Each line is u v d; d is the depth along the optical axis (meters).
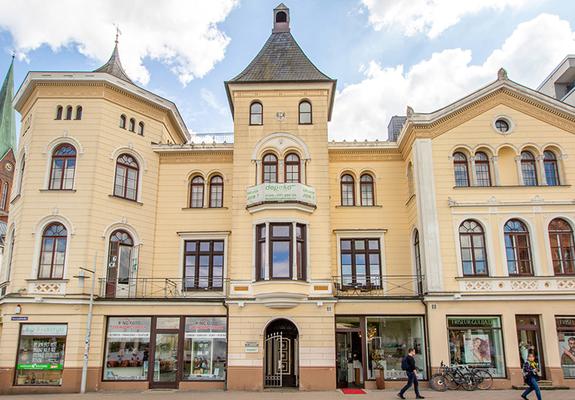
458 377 20.12
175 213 25.12
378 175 25.50
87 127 23.14
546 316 21.12
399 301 21.66
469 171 23.02
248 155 23.34
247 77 24.80
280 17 27.66
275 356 22.03
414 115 23.00
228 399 17.78
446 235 22.00
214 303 21.84
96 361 21.05
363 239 24.81
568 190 22.50
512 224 22.30
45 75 23.28
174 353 21.59
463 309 21.23
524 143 23.14
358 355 21.78
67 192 22.39
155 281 24.17
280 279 21.17
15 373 20.48
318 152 23.34
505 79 23.45
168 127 27.25
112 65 25.83
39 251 21.84
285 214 21.89
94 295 21.70
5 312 21.09
